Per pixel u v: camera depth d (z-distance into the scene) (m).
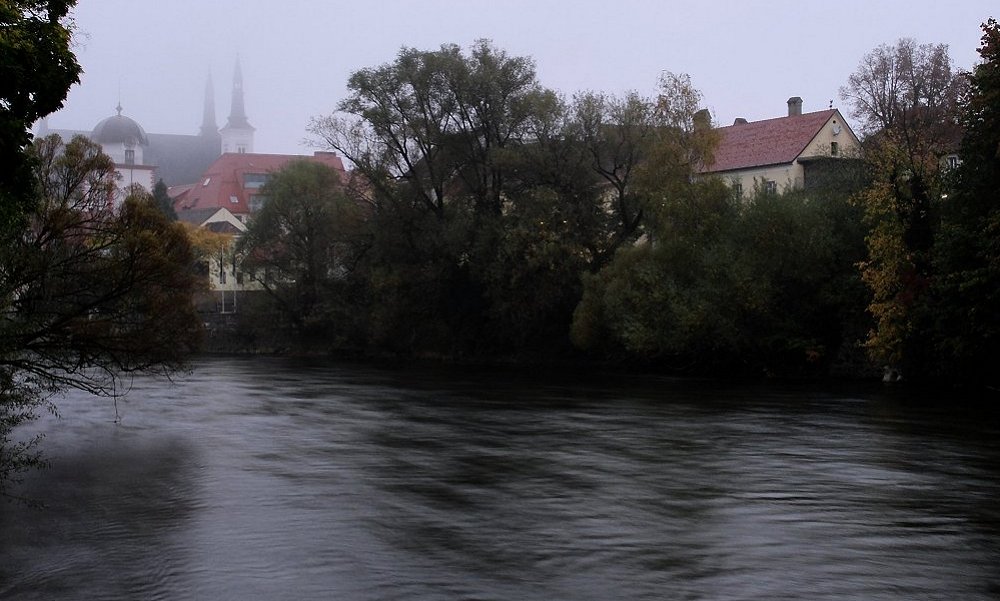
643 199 56.88
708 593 12.99
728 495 19.62
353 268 75.69
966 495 19.61
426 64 66.38
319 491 20.33
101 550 15.55
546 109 63.88
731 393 42.56
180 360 29.33
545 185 63.97
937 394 41.41
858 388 44.62
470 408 37.25
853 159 58.84
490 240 64.62
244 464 24.02
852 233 50.75
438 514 17.94
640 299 52.97
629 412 35.19
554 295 62.31
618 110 63.22
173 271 28.05
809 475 21.92
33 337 23.73
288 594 13.09
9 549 15.67
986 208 41.56
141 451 26.41
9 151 20.59
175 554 15.26
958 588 13.20
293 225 77.00
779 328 51.19
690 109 55.38
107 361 27.78
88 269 26.31
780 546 15.49
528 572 14.02
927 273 44.50
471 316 70.31
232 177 144.38
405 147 69.00
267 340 81.44
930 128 67.88
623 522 17.20
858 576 13.77
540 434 29.30
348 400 40.94
